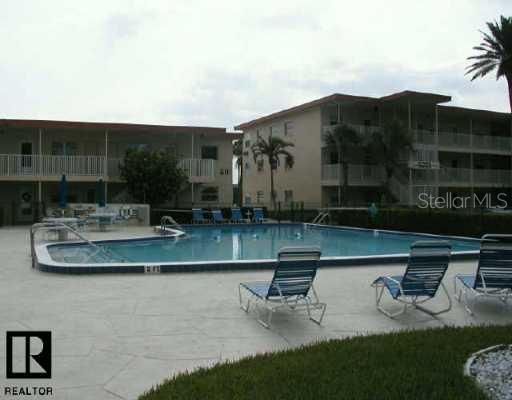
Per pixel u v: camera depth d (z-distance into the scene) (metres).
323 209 30.67
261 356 5.05
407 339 5.64
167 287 9.09
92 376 4.65
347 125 33.06
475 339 5.64
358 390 4.09
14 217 27.17
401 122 33.53
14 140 28.88
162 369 4.84
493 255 7.46
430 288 7.30
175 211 27.95
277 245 19.84
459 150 39.03
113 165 28.91
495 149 41.19
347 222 28.97
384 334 5.92
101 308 7.39
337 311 7.32
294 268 6.83
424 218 24.41
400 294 7.10
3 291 8.68
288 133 40.00
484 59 35.09
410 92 33.91
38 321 6.64
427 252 7.06
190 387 4.17
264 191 43.47
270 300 7.02
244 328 6.35
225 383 4.27
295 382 4.27
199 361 5.08
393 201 34.66
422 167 35.34
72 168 27.62
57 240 18.11
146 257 15.76
